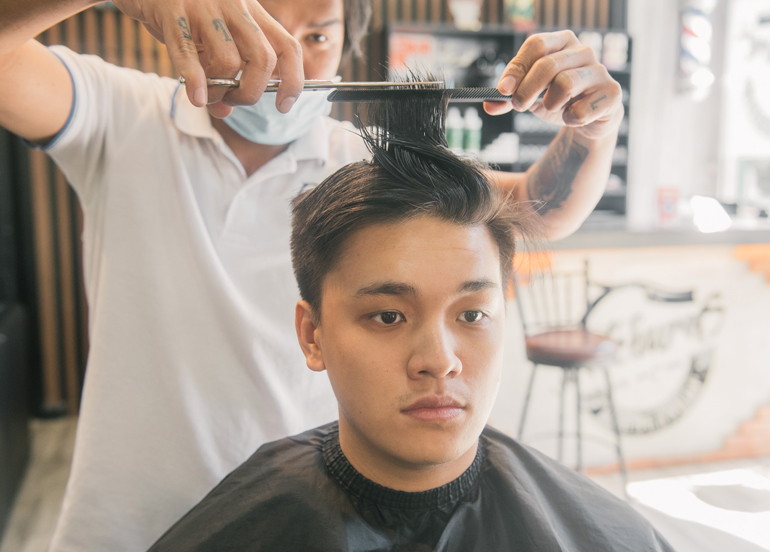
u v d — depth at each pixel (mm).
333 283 631
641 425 2629
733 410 2723
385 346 606
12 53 740
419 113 666
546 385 2492
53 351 3383
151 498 926
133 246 920
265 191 944
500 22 4070
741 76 4082
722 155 4137
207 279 916
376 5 3809
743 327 2699
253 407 947
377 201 597
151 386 925
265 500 736
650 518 2232
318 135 959
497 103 737
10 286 3166
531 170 936
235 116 876
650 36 4121
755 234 2605
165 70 3275
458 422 604
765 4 3984
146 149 925
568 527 744
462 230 613
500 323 645
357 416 629
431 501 705
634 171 4188
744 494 2414
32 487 2551
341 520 691
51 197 3301
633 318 2580
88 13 3166
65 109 859
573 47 687
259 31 568
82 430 929
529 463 818
